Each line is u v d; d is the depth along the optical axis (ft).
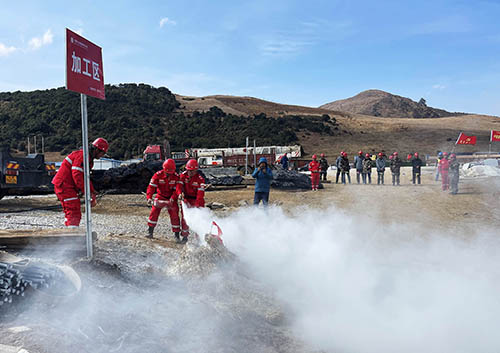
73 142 240.12
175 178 24.26
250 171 113.09
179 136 254.47
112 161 118.52
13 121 267.59
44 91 317.42
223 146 237.25
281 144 244.63
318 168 60.29
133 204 45.37
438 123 372.99
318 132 283.38
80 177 18.47
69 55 14.49
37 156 46.21
